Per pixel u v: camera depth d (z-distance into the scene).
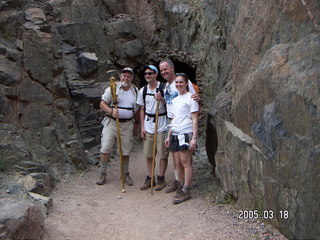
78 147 6.41
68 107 6.74
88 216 4.42
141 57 10.77
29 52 5.98
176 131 4.86
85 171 6.34
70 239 3.78
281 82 3.50
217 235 3.80
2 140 5.14
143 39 11.18
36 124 5.90
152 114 5.46
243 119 4.32
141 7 11.23
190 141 4.80
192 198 4.97
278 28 3.90
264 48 4.11
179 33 10.96
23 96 5.76
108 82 8.58
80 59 8.14
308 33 3.43
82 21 9.12
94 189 5.49
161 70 5.18
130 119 5.74
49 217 4.20
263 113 3.76
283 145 3.39
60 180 5.68
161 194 5.27
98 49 9.12
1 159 4.93
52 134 6.03
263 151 3.76
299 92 3.21
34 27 6.21
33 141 5.77
